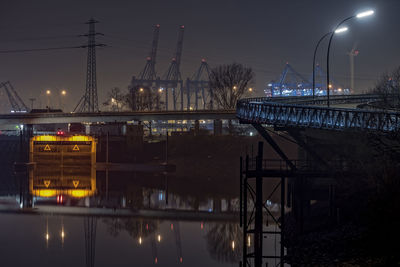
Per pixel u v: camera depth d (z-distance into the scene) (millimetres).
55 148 142375
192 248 44312
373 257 30609
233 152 126688
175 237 49344
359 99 90062
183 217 61000
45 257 42188
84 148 140375
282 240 41781
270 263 35219
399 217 30984
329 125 39375
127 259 41125
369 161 37375
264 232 46312
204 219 59312
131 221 59031
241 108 54531
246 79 138875
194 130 143000
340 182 40750
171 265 38688
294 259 34375
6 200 78250
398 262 28656
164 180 105312
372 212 32938
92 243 47594
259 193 46562
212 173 117125
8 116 150500
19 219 60906
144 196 81250
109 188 93375
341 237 36156
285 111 44469
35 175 121062
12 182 105438
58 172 127500
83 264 39812
